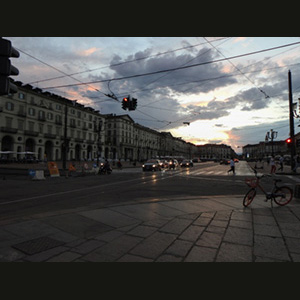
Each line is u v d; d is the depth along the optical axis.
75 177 18.08
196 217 5.30
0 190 10.33
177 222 4.91
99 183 13.26
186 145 147.00
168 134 119.88
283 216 5.43
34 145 52.62
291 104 19.27
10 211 6.22
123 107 15.20
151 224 4.76
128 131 89.62
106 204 6.87
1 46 3.88
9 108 47.38
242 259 3.18
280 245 3.65
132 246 3.60
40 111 54.12
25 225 4.58
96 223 4.80
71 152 62.66
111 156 82.12
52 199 7.95
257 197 8.11
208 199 7.43
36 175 15.53
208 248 3.53
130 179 15.92
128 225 4.69
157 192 9.59
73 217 5.18
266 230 4.39
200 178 16.72
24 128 50.28
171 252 3.38
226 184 12.70
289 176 17.69
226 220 5.07
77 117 65.19
